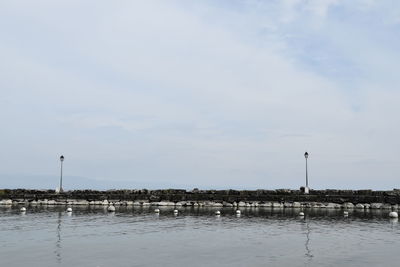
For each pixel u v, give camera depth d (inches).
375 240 1006.4
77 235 1075.3
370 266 725.3
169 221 1424.7
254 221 1438.2
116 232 1139.9
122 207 2098.9
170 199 2245.3
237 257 797.9
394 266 724.7
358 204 2062.0
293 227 1264.8
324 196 2111.2
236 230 1191.6
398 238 1037.8
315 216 1627.7
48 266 709.9
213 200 2208.4
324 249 884.6
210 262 753.0
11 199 2306.8
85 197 2294.5
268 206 2139.5
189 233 1127.6
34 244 928.3
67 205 2218.3
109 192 2333.9
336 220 1478.8
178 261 760.3
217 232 1147.3
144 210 1903.3
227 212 1813.5
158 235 1085.8
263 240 1006.4
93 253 829.2
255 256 808.9
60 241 974.4
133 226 1277.1
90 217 1545.3
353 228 1243.2
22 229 1182.3
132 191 2330.2
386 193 2091.5
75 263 736.3
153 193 2295.8
